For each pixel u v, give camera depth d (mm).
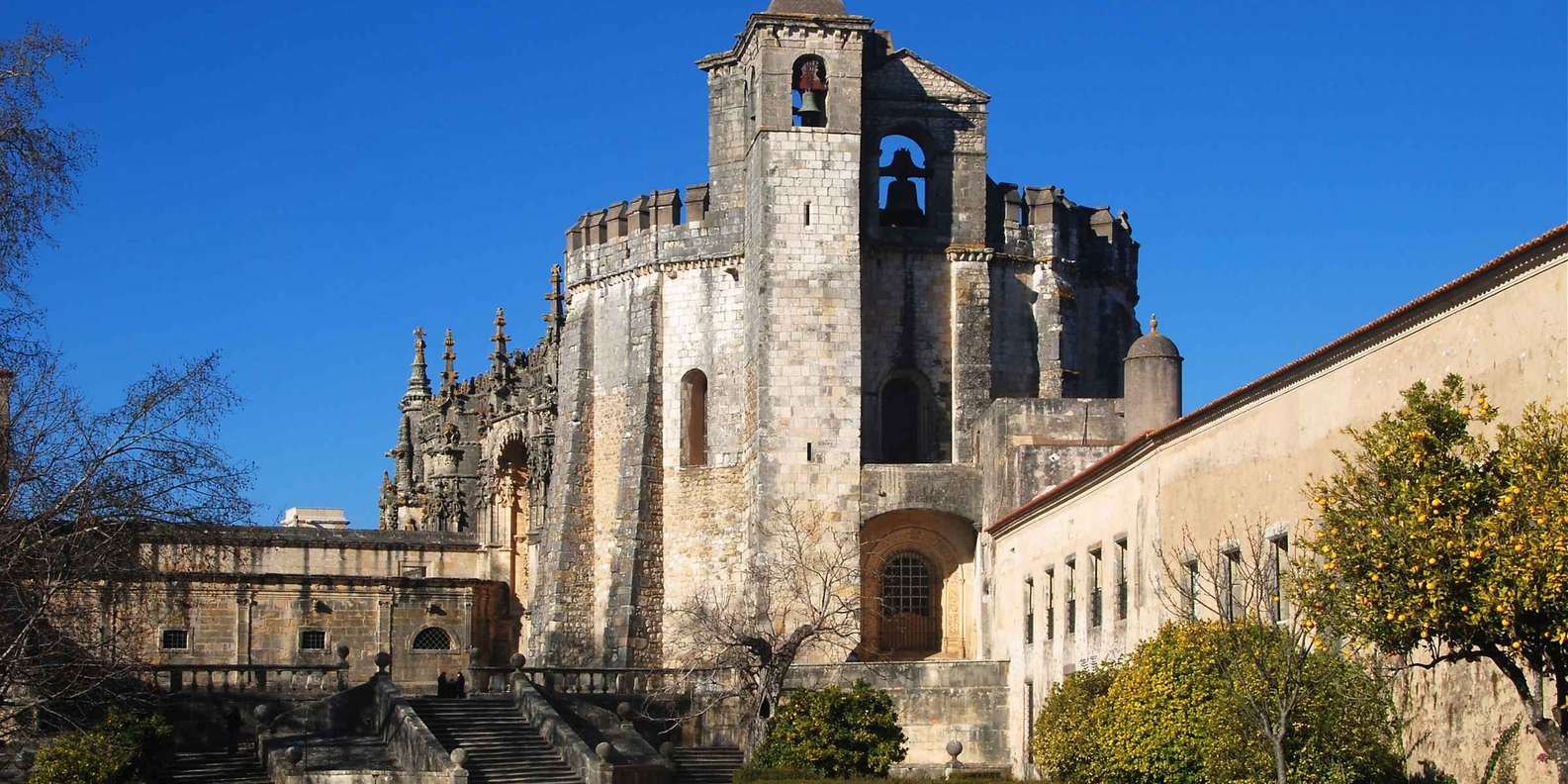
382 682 69625
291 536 98812
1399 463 32688
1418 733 39594
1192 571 49906
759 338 80875
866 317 84188
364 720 68688
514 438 102625
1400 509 32250
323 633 94625
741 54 85562
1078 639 60562
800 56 82188
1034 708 66312
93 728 57875
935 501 79938
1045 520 65562
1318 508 41906
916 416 85125
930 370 84438
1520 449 31656
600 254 89938
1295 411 44500
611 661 84375
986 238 86250
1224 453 48406
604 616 87500
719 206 85938
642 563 85312
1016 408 75875
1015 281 87062
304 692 71312
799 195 81562
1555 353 34969
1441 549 31359
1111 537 57156
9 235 44781
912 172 86938
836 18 82062
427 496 111812
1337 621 33656
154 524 47469
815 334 80938
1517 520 31031
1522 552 30453
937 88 85750
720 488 84500
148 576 49406
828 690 63938
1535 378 35562
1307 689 39156
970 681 70688
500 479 103812
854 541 79625
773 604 78562
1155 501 53031
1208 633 42531
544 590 89750
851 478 80188
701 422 86688
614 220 89312
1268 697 38656
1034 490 73188
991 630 74750
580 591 88562
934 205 85312
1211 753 40406
